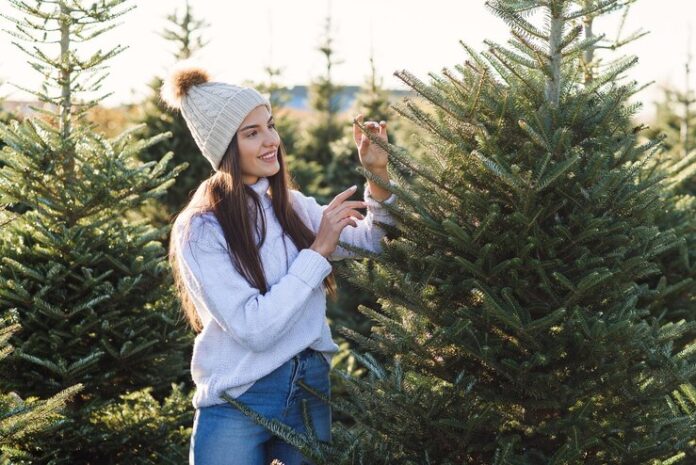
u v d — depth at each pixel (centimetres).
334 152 902
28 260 363
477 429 237
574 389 226
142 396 401
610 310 235
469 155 238
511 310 226
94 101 380
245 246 242
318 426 259
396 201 261
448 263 239
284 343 245
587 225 226
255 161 252
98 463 369
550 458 223
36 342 347
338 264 266
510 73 247
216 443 244
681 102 1017
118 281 370
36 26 363
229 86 253
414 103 241
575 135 241
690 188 664
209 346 248
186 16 804
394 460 245
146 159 722
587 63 342
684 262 365
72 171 368
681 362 248
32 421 251
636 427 241
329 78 1162
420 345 242
